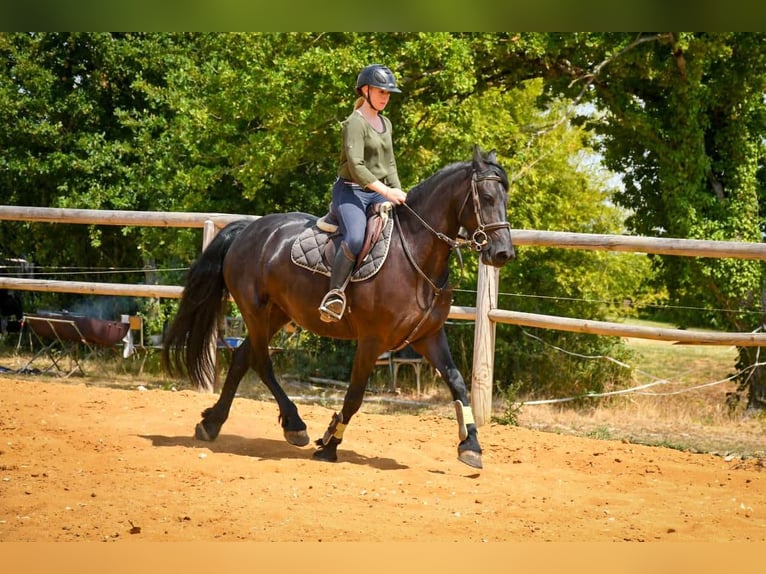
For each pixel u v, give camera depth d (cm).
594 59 1677
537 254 1752
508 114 1838
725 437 1070
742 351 1616
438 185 684
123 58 1892
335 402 1262
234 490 631
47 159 1852
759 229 1680
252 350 790
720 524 595
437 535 542
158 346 1603
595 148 1881
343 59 1404
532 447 859
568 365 1641
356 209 693
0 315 1880
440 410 1226
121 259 1989
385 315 688
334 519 565
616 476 751
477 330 997
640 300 1925
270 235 769
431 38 1415
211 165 1756
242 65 1706
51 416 874
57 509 570
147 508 576
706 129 1722
